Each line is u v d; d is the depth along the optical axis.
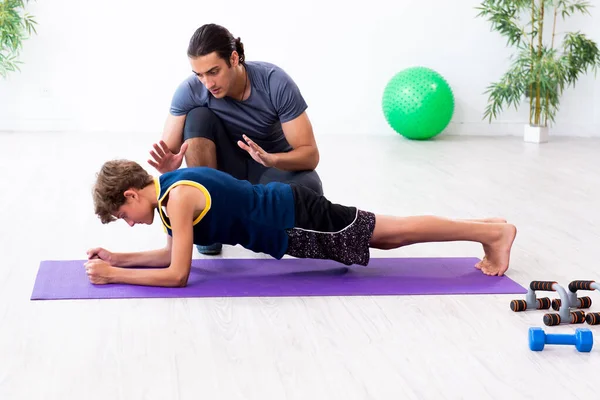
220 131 3.10
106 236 3.31
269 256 3.07
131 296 2.57
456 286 2.73
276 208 2.65
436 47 6.28
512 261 3.05
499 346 2.26
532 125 6.15
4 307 2.48
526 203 4.04
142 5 5.92
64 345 2.21
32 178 4.34
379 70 6.28
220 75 2.81
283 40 6.14
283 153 2.99
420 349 2.23
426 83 5.93
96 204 2.55
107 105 6.05
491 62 6.34
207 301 2.55
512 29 5.96
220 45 2.77
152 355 2.16
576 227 3.57
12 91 5.91
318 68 6.23
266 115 3.05
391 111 6.04
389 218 2.75
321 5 6.12
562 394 1.98
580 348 2.21
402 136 6.31
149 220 2.62
